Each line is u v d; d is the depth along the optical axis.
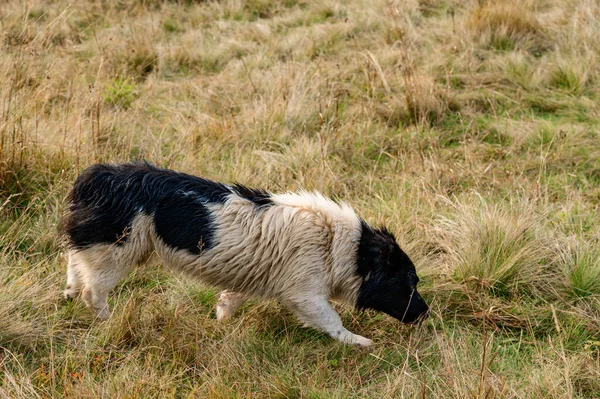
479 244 5.04
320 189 6.01
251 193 4.38
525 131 7.11
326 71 8.45
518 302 4.75
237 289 4.44
